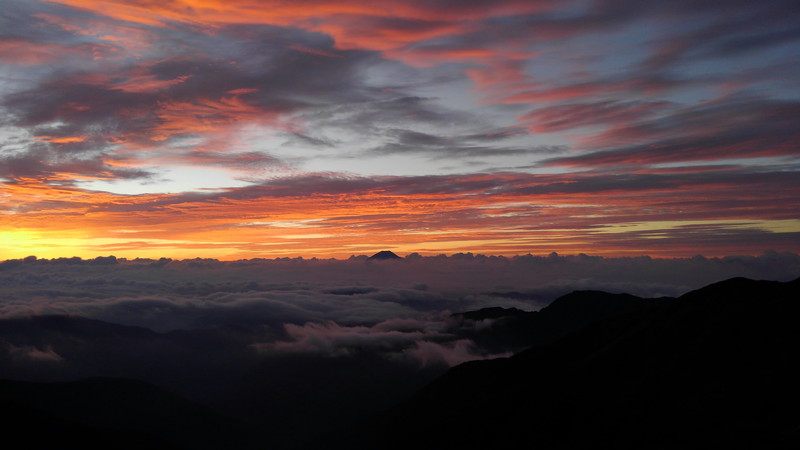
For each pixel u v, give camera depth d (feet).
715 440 358.84
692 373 460.14
